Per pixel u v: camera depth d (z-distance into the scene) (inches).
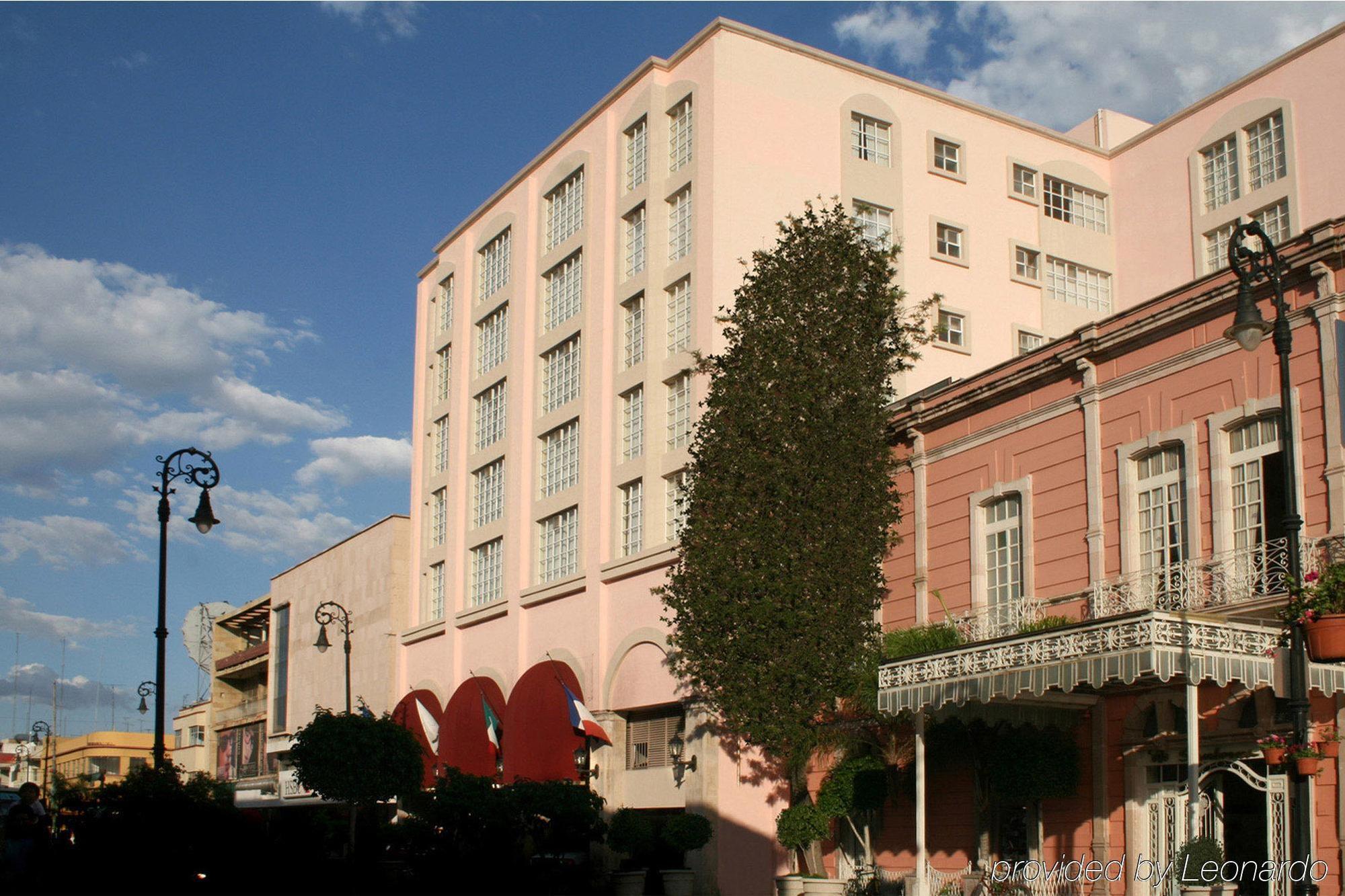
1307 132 1441.9
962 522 1100.5
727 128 1435.8
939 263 1536.7
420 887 1129.4
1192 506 900.0
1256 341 631.2
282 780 2367.1
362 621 2153.1
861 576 1120.2
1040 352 1047.6
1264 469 860.6
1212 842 727.7
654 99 1533.0
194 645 3053.6
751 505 1117.7
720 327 1378.0
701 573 1114.7
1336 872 773.9
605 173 1621.6
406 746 1258.0
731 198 1418.6
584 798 1168.2
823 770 1207.6
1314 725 796.6
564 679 1497.3
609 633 1475.1
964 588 1088.2
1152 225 1637.6
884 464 1147.3
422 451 2050.9
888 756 1032.2
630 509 1499.8
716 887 1214.3
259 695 2807.6
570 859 1370.6
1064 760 925.2
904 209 1526.8
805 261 1202.6
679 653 1158.3
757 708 1075.9
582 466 1577.3
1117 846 911.0
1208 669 716.7
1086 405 992.9
